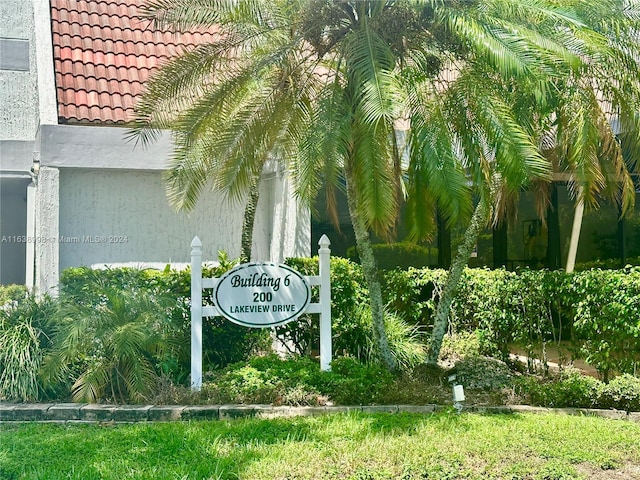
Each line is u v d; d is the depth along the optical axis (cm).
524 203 1323
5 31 1582
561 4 771
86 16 1307
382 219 705
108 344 751
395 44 788
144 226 1115
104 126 1093
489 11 723
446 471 524
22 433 641
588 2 774
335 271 958
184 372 827
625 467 546
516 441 596
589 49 724
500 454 564
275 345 1027
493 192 880
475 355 945
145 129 849
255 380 776
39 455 567
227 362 909
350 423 655
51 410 712
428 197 799
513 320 922
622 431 633
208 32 1355
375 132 695
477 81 736
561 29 730
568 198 1298
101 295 834
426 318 1072
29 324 789
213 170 846
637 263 1241
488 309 973
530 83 696
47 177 1029
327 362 842
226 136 817
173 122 830
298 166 812
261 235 1217
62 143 1036
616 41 789
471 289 1010
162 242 1123
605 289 782
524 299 905
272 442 603
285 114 822
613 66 796
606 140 868
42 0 1251
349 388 760
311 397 750
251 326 828
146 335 758
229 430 632
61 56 1195
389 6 784
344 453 565
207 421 682
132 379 750
